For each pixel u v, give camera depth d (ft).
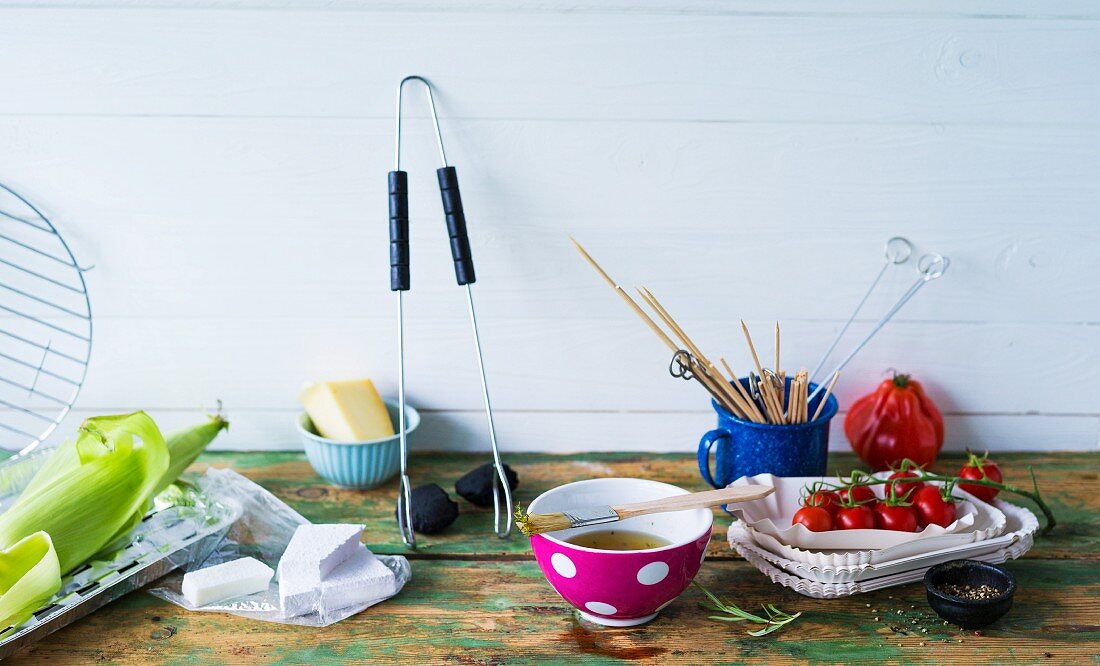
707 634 2.95
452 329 4.14
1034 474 4.07
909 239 4.04
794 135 3.89
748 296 4.11
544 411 4.26
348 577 3.09
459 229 3.70
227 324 4.13
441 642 2.92
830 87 3.83
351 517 3.69
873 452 4.01
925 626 2.99
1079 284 4.10
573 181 3.95
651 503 3.00
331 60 3.78
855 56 3.79
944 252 4.06
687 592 3.19
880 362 4.21
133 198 3.95
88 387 4.20
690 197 3.97
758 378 3.76
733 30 3.76
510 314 4.12
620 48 3.78
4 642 2.77
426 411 4.26
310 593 3.01
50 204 3.94
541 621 3.03
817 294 4.11
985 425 4.30
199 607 3.08
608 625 3.00
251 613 3.05
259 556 3.37
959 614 2.89
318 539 3.19
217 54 3.77
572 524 2.88
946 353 4.20
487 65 3.79
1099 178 3.96
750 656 2.84
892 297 4.12
